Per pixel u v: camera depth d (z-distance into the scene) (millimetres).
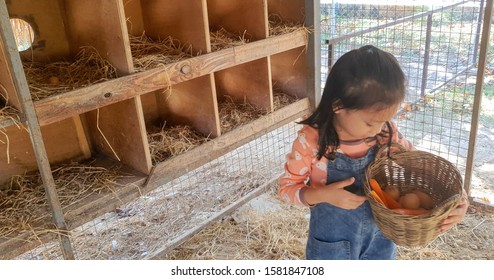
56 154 2268
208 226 2744
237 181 3211
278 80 3102
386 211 1285
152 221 2793
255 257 2500
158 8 2342
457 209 1330
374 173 1483
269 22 2863
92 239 2615
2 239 1722
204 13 2133
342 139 1460
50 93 1736
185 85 2418
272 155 3541
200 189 3137
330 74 1342
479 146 3645
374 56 1258
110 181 2051
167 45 2352
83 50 2086
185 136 2396
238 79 2787
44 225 1807
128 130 2076
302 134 1494
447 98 4566
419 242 1324
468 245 2467
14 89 1610
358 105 1255
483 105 4508
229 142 2434
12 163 2145
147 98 2598
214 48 2350
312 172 1549
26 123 1627
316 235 1629
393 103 1256
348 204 1373
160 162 2131
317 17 2787
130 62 1891
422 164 1509
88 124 2340
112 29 1871
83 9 1987
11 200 1978
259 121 2598
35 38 2111
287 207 2957
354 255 1611
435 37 4973
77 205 1896
